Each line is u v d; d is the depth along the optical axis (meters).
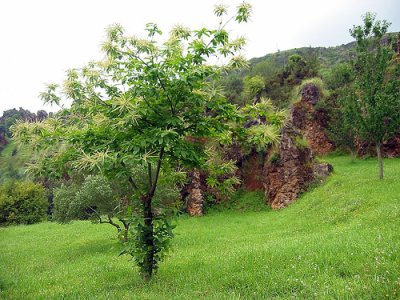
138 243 7.36
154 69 6.38
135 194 7.61
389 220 11.22
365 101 19.48
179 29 7.58
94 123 7.41
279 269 7.37
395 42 31.02
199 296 6.27
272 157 25.50
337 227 13.41
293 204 23.09
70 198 19.14
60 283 9.44
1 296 8.41
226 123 7.95
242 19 7.19
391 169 22.61
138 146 6.36
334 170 25.55
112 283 8.58
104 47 7.32
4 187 42.34
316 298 5.39
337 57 60.12
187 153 6.87
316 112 33.62
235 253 9.91
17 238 23.20
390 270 5.98
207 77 7.12
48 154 7.71
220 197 27.25
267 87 38.91
